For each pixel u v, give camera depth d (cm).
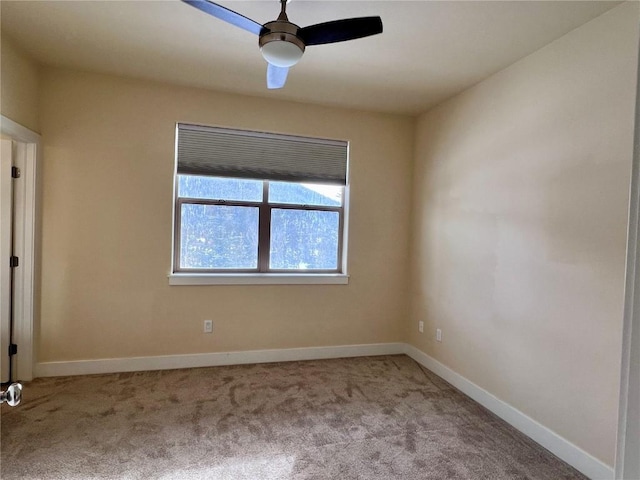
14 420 238
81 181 308
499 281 272
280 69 217
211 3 157
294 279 365
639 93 55
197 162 339
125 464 198
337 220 389
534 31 223
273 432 234
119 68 297
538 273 239
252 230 364
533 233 243
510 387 258
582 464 205
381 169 388
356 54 260
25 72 274
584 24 212
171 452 210
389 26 224
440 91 322
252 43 252
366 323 388
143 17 224
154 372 323
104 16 223
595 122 204
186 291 337
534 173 244
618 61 194
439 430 244
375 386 311
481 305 290
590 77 208
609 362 195
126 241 320
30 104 283
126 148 318
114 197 316
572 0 192
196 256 350
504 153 271
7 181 285
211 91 336
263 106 350
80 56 277
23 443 214
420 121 383
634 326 54
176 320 335
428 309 362
